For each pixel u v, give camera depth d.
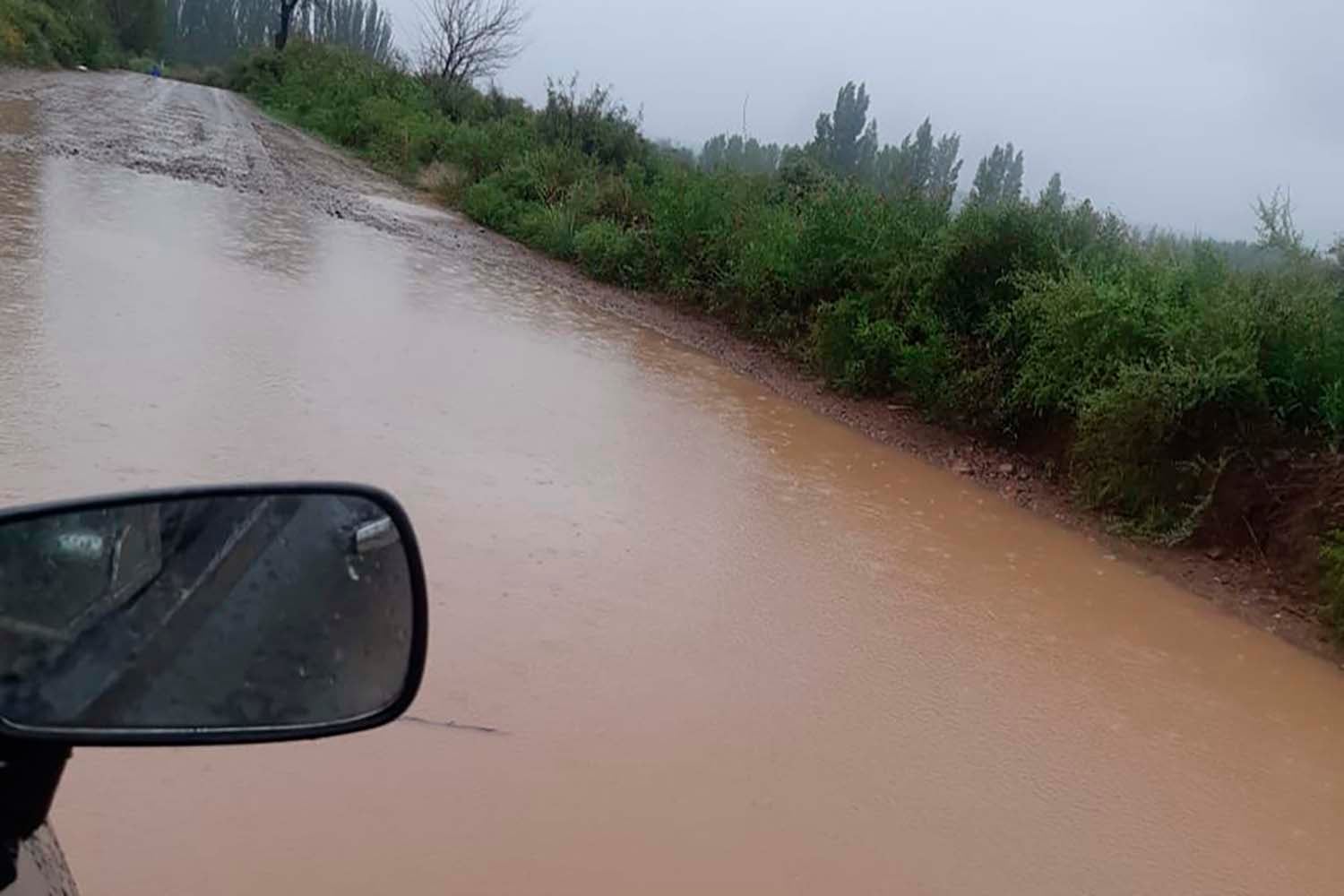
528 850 3.03
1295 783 4.33
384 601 1.60
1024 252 9.64
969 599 5.62
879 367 10.07
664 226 14.00
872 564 5.83
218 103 35.16
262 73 47.38
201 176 14.99
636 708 3.85
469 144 22.59
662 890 2.99
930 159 15.85
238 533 1.49
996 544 6.73
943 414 9.34
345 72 35.50
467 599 4.34
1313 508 6.91
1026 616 5.56
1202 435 7.54
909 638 4.95
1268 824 3.97
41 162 12.80
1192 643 5.71
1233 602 6.56
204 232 10.67
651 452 6.96
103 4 56.84
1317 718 5.04
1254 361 7.35
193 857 2.76
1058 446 8.55
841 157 23.28
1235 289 7.89
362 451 5.61
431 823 3.06
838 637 4.79
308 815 2.99
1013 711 4.43
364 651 1.58
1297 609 6.54
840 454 8.12
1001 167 14.73
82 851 2.70
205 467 4.93
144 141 17.95
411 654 1.62
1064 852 3.54
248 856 2.80
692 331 12.13
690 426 7.86
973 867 3.37
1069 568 6.55
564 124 23.50
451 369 7.73
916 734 4.09
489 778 3.30
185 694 1.45
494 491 5.54
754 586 5.15
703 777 3.54
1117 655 5.31
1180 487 7.39
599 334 10.67
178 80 54.66
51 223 9.36
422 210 17.81
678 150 24.47
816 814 3.47
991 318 9.31
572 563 4.92
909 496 7.38
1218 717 4.82
